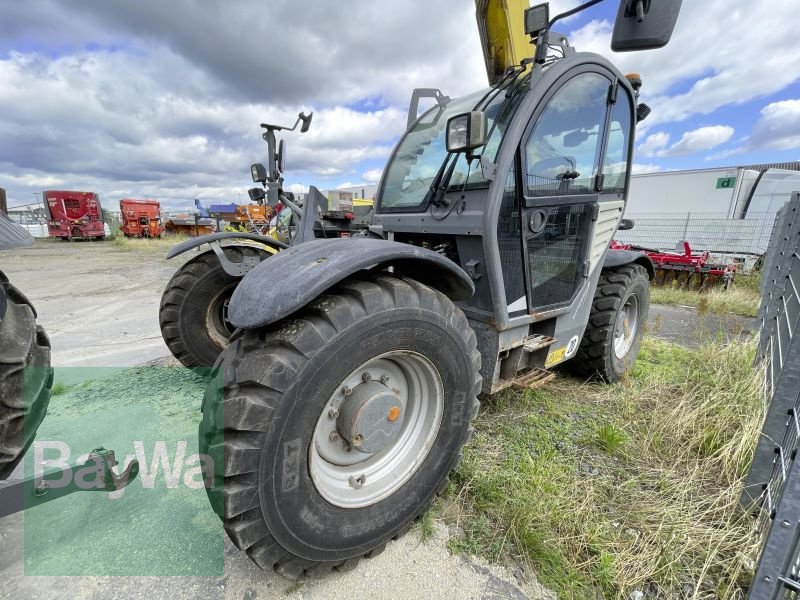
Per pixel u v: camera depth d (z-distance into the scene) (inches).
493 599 50.2
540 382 86.2
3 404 47.2
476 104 87.4
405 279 54.7
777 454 61.7
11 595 48.4
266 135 127.8
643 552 56.8
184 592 49.6
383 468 56.9
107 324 173.2
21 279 303.6
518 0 89.4
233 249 102.0
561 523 61.5
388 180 102.8
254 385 43.5
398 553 56.7
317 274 45.4
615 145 100.7
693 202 470.0
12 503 50.1
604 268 121.0
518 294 83.1
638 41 55.2
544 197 82.3
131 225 771.4
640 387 114.4
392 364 57.2
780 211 158.4
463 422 61.8
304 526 46.4
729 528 62.2
